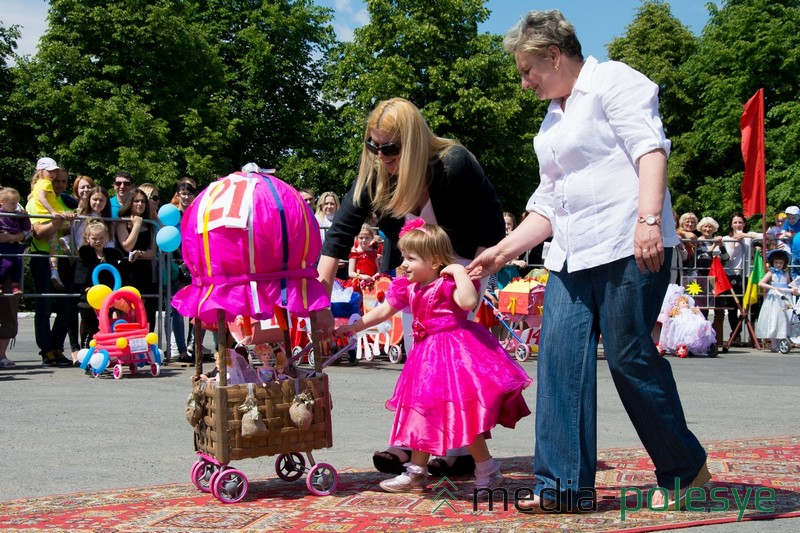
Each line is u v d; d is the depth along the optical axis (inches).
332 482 167.2
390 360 456.4
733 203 1563.7
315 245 168.1
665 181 141.2
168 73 1357.0
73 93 1258.0
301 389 166.4
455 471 184.7
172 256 422.0
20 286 391.2
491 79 1449.3
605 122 146.2
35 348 509.7
